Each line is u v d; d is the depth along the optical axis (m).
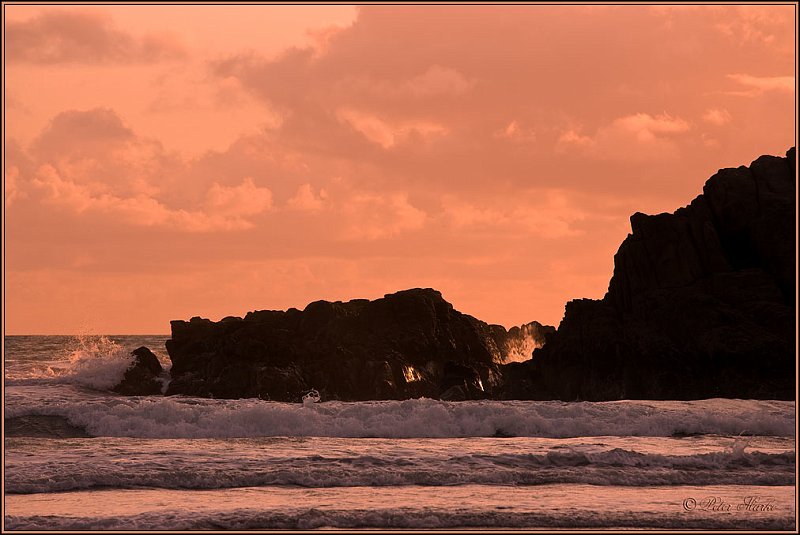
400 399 104.00
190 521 44.56
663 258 105.06
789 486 54.72
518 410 77.88
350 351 106.31
